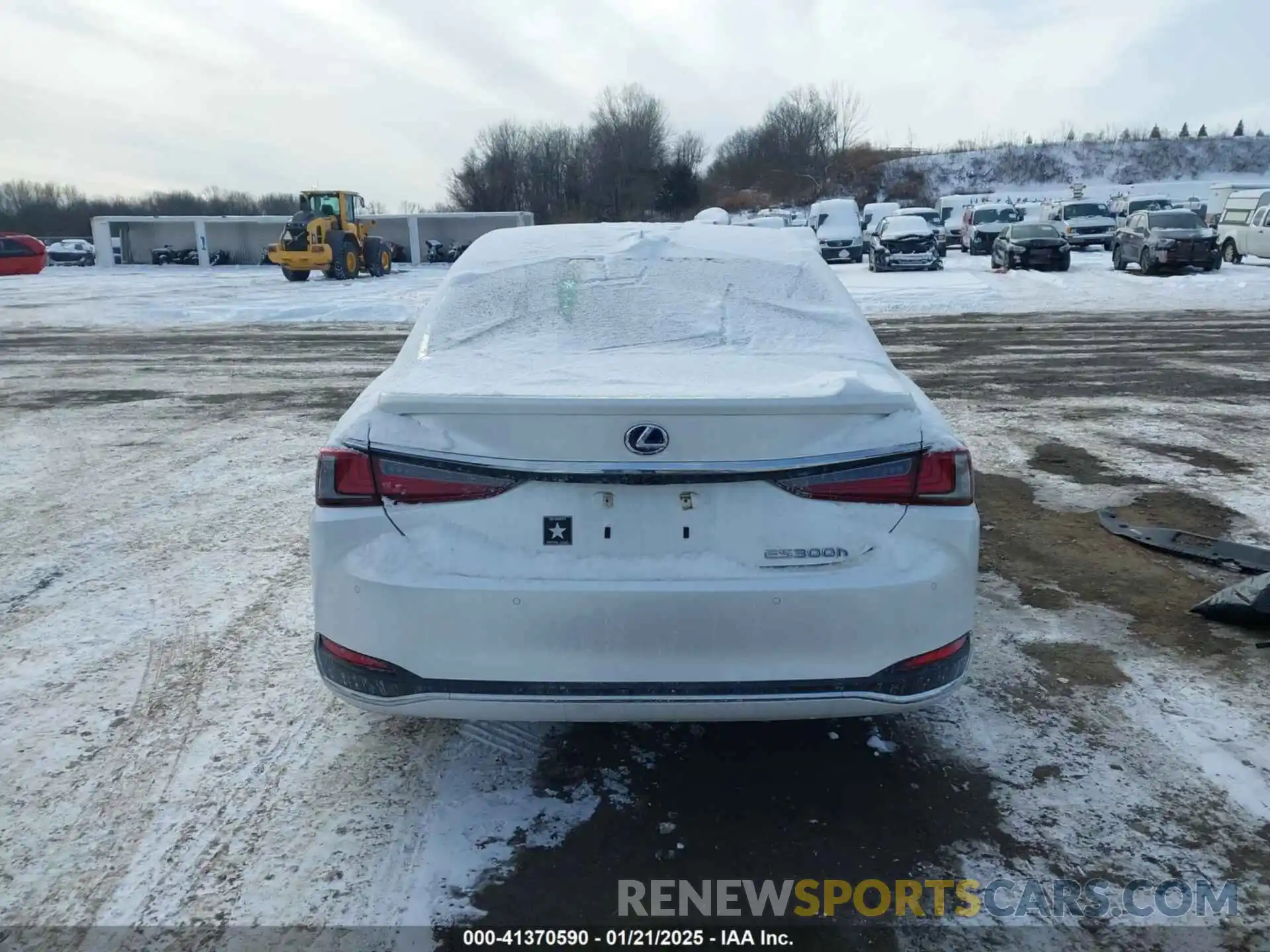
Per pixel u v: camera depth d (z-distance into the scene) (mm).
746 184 86688
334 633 2727
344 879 2629
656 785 3062
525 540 2648
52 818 2879
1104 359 12211
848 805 2957
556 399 2594
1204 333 14656
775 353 3352
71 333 17672
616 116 74688
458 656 2617
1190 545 5160
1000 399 9562
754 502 2654
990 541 5336
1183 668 3818
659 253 3994
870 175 86188
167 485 6656
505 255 4023
